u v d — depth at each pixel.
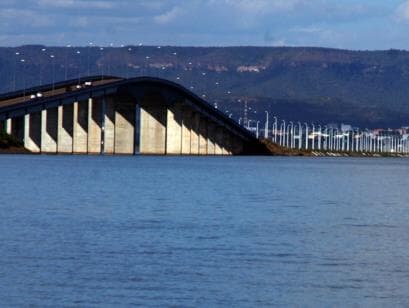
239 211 178.12
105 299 93.06
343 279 104.44
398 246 130.75
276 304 92.62
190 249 123.00
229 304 92.31
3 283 98.81
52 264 109.81
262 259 116.56
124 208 178.50
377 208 195.88
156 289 97.69
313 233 144.00
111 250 120.88
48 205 182.25
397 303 93.62
